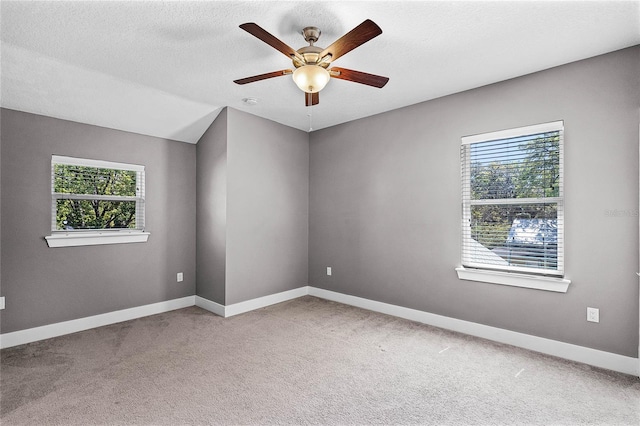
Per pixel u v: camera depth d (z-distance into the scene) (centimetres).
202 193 396
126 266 354
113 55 245
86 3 184
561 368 243
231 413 191
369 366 247
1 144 283
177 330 321
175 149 392
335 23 206
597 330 246
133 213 363
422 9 192
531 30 212
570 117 257
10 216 287
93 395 208
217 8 190
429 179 338
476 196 311
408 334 310
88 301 328
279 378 230
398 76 282
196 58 250
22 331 290
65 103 296
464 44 230
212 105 352
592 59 248
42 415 188
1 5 184
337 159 422
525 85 279
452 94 321
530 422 183
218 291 371
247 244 382
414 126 350
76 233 321
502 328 291
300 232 446
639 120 230
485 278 299
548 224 273
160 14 196
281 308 393
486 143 305
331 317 359
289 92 319
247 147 379
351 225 407
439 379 229
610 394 209
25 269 294
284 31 214
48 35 217
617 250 239
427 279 340
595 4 185
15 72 253
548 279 262
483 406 197
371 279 387
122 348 279
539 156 275
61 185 316
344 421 184
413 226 350
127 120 339
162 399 204
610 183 241
